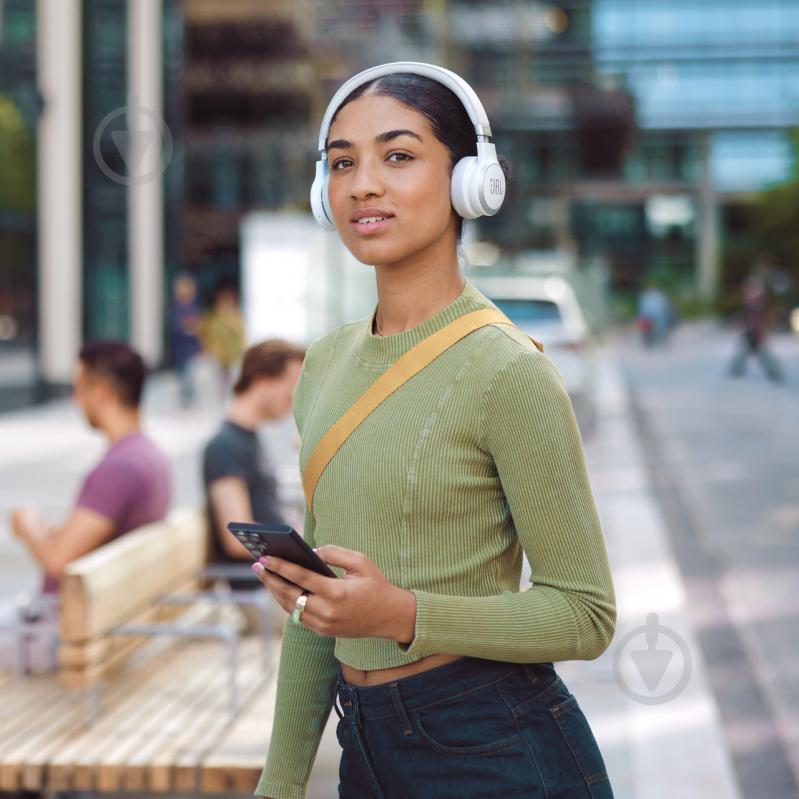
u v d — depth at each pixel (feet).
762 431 50.88
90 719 11.40
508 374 5.84
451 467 5.88
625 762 15.16
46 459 42.75
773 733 16.66
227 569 15.34
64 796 13.08
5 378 58.65
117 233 73.51
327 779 12.67
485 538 5.98
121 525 13.46
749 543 28.89
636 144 198.29
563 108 191.42
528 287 46.47
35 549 13.28
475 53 185.47
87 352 13.65
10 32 60.49
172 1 83.46
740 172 199.93
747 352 79.97
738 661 19.83
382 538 6.00
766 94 196.54
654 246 200.44
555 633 5.76
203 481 15.30
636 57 195.83
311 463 6.29
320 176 6.73
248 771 10.18
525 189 193.88
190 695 12.25
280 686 6.91
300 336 60.29
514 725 6.03
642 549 27.53
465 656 6.05
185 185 153.48
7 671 13.17
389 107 6.15
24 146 61.41
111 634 11.80
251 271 60.18
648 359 100.53
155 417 57.31
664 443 47.09
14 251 60.34
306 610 5.58
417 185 6.12
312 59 158.92
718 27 195.93
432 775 6.06
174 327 61.36
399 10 157.89
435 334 6.10
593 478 38.27
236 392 15.44
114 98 69.92
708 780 14.55
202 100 164.14
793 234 190.08
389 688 6.10
